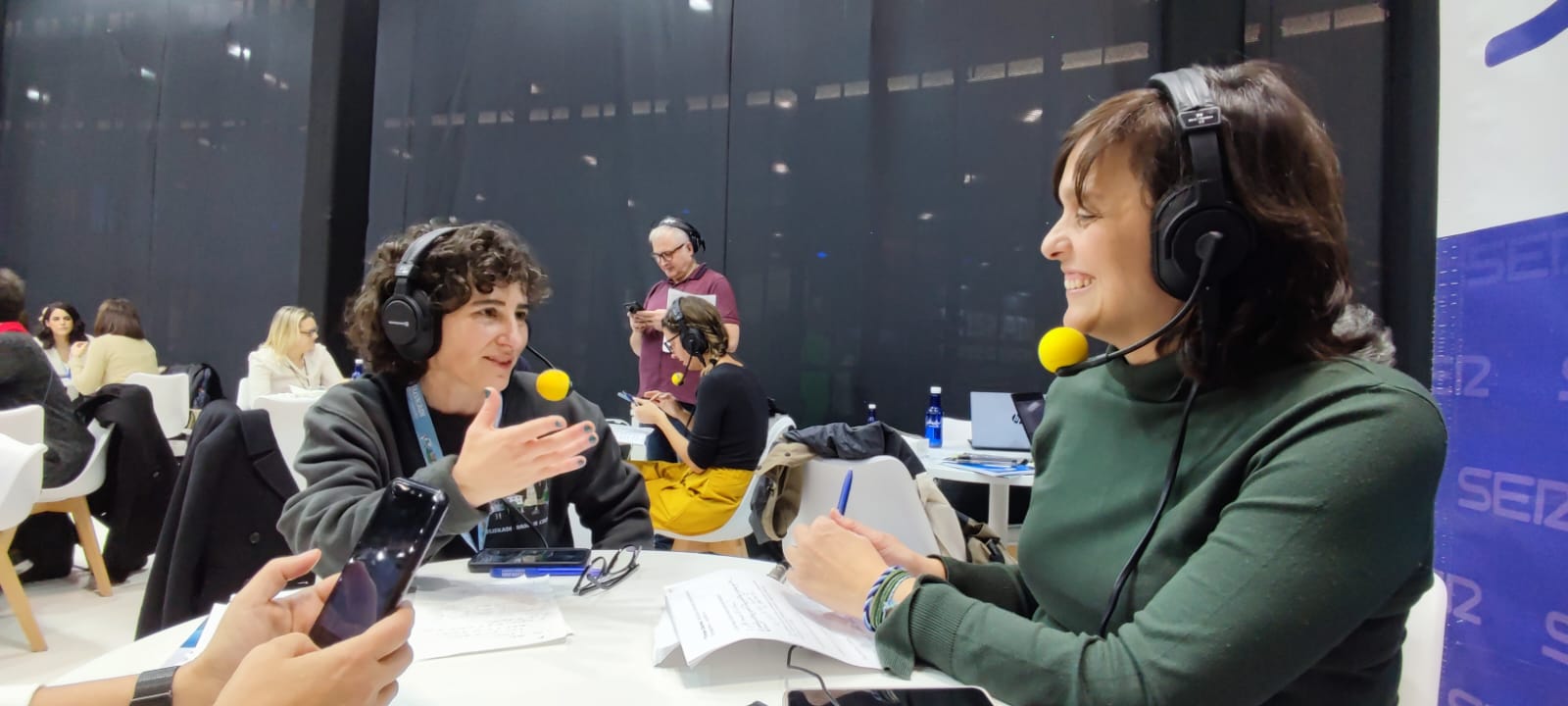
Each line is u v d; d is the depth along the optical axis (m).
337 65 3.85
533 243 3.81
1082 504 0.70
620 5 3.67
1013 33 3.12
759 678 0.64
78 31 4.70
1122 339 0.69
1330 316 0.59
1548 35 1.03
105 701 0.52
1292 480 0.51
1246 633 0.48
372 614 0.50
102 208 4.66
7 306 2.47
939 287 3.24
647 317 3.01
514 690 0.60
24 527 2.43
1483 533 1.13
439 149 3.95
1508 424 1.09
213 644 0.54
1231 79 0.61
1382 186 2.52
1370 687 0.55
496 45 3.86
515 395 1.17
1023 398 2.68
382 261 1.05
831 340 3.39
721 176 3.53
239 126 4.40
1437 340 1.21
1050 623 0.73
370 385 1.05
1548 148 1.03
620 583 0.89
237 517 1.52
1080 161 0.64
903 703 0.56
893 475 1.63
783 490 1.84
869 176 3.33
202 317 4.49
